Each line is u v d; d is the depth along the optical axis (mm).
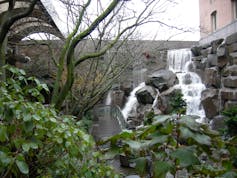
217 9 14188
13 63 8070
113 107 12336
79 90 7223
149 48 10070
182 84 12461
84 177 1644
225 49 10203
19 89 1725
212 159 995
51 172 1599
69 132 1557
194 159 866
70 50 4547
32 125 1427
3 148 1362
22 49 8828
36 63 8000
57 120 1687
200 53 13188
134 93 13469
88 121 7125
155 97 11734
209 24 15188
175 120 948
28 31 7348
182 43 15672
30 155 1579
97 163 1763
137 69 14055
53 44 7441
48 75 7676
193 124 910
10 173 1420
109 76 7922
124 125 8648
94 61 7168
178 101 8547
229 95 9078
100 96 7379
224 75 10078
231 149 981
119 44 7238
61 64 4762
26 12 3748
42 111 1556
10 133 1466
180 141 935
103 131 8289
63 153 1634
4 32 3805
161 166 907
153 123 969
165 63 14422
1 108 1408
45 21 6613
